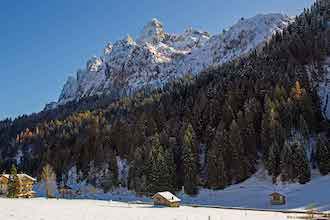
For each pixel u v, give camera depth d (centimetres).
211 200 12106
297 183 11756
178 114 17075
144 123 16712
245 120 13762
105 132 18075
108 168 16138
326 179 11669
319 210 9338
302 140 12900
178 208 9875
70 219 6297
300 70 16050
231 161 13050
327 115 14525
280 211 9275
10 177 14200
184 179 13250
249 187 12356
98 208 9038
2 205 8744
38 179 18575
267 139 13025
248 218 7800
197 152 13900
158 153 13762
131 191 14688
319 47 17588
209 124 14962
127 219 6712
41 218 6084
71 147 19462
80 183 17200
